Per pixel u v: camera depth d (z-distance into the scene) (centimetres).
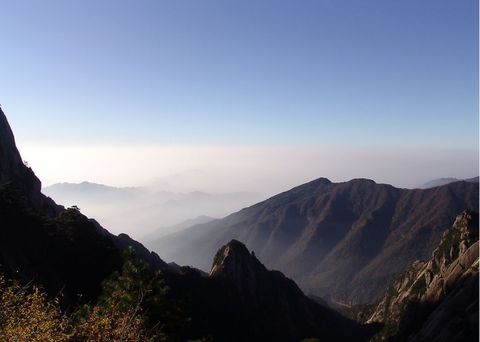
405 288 13088
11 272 4078
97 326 1962
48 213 8138
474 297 6250
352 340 11981
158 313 3091
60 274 5025
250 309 10450
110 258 6188
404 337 8369
